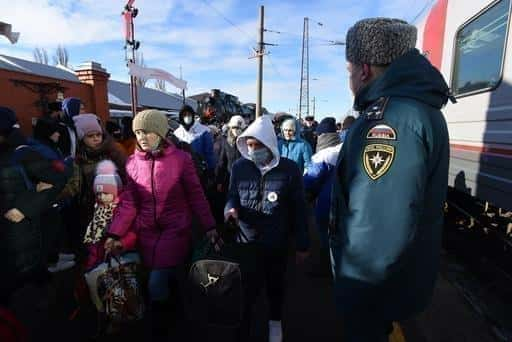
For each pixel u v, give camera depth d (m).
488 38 3.11
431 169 1.14
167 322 2.26
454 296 3.01
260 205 2.18
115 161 3.05
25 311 2.75
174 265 2.17
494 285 3.19
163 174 2.11
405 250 1.08
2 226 2.04
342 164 1.26
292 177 2.19
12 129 2.16
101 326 2.38
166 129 2.16
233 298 1.86
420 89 1.14
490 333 2.49
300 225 2.26
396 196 1.06
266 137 2.10
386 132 1.10
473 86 3.39
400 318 1.24
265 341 2.44
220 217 4.39
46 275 2.95
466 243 4.26
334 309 2.87
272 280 2.27
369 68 1.29
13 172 2.08
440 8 4.34
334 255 1.30
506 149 2.71
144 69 9.02
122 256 2.22
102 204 2.48
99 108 11.61
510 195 2.64
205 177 4.49
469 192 3.44
